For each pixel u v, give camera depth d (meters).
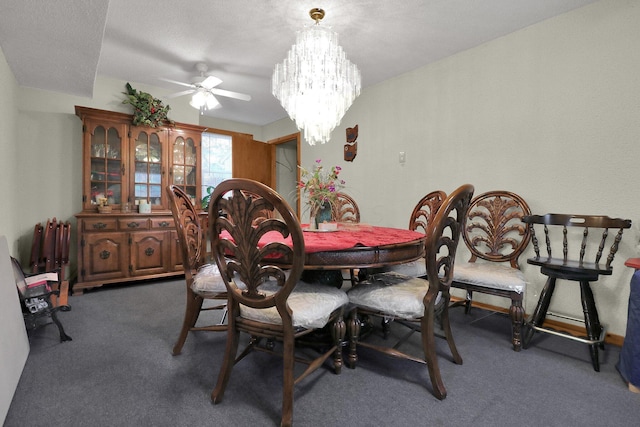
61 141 3.36
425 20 2.41
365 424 1.26
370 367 1.71
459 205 1.45
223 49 2.89
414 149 3.28
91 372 1.62
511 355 1.88
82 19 1.85
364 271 2.35
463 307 2.80
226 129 5.33
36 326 1.94
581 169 2.24
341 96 2.55
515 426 1.26
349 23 2.45
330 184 2.29
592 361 1.73
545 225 2.15
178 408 1.34
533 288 2.49
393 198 3.48
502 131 2.64
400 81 3.39
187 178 3.90
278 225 1.18
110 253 3.20
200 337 2.08
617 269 2.10
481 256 2.54
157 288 3.27
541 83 2.42
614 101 2.10
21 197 3.15
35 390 1.46
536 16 2.35
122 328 2.21
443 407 1.37
